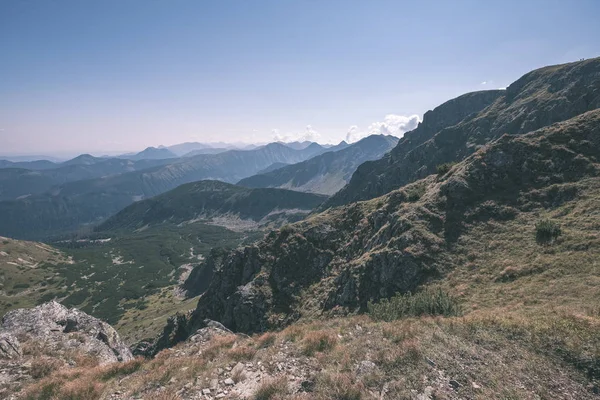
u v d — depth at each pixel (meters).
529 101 142.25
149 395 13.52
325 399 11.54
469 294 28.80
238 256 74.12
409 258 38.38
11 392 15.34
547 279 25.88
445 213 44.59
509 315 18.70
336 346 16.39
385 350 14.77
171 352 20.05
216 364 15.98
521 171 46.03
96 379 16.53
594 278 23.22
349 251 62.50
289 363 15.08
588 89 116.12
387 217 58.50
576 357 13.49
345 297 43.94
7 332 22.22
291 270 63.91
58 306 27.03
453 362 13.53
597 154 42.41
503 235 37.06
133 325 130.00
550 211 37.72
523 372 12.91
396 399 11.43
